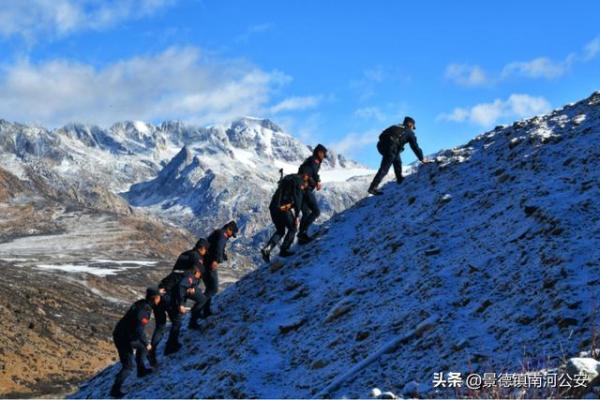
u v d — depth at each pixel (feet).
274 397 27.20
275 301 37.60
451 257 31.78
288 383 28.14
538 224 29.32
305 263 41.63
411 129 49.24
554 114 47.78
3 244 457.27
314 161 45.16
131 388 37.68
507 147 43.16
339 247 41.81
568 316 21.99
